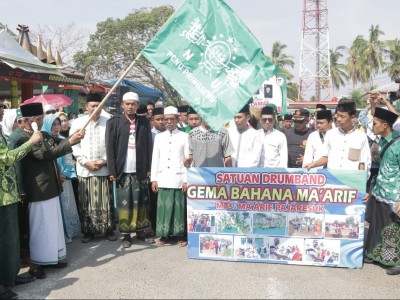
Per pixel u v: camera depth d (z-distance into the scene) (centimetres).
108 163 546
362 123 745
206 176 491
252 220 486
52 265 479
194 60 435
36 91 1516
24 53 899
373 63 5194
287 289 413
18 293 409
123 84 1391
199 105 428
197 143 533
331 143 518
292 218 479
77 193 624
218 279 439
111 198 581
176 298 395
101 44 3303
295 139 662
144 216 569
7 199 399
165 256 513
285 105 1195
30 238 451
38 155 440
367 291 409
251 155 553
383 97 600
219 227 494
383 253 462
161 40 441
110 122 550
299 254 479
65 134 698
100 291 412
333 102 3400
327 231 472
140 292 409
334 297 396
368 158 508
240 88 425
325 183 468
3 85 1301
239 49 429
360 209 464
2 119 553
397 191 448
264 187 480
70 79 1234
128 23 3303
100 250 540
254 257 489
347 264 471
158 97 1848
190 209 499
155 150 555
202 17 435
